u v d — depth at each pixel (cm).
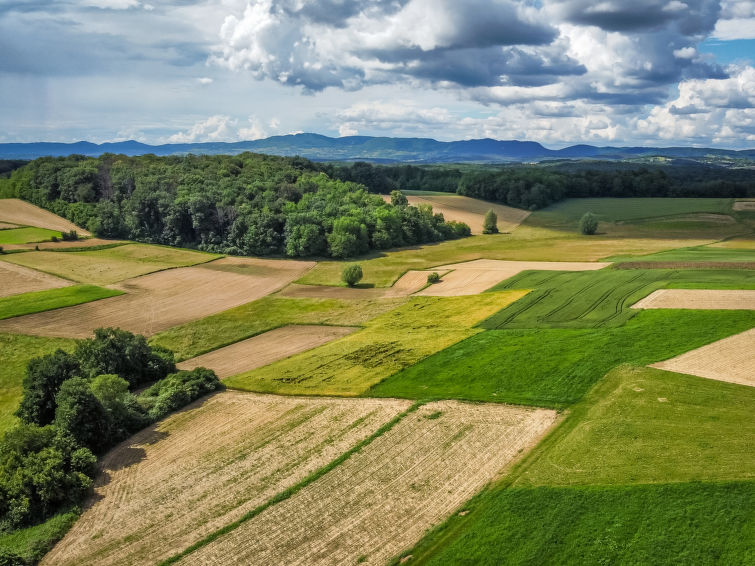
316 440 4147
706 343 5075
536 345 5488
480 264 10038
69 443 4069
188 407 4950
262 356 6194
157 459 4103
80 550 3167
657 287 7000
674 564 2638
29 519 3544
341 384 5125
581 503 3091
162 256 10462
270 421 4534
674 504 2983
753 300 6141
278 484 3631
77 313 7525
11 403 5347
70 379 4509
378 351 5888
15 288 8294
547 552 2794
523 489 3272
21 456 3797
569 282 7850
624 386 4416
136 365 5575
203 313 7725
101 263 9781
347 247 10988
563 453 3600
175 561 3000
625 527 2884
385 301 8069
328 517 3253
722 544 2698
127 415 4556
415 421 4272
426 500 3322
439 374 5119
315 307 7931
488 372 5009
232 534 3177
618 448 3572
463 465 3641
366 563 2867
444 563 2800
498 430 4038
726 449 3419
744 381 4322
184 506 3494
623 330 5619
